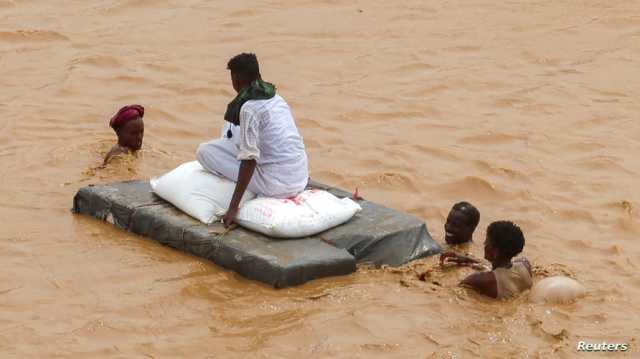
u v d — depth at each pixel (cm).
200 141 2964
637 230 2489
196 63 3538
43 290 2112
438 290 2138
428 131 3072
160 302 2069
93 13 3959
